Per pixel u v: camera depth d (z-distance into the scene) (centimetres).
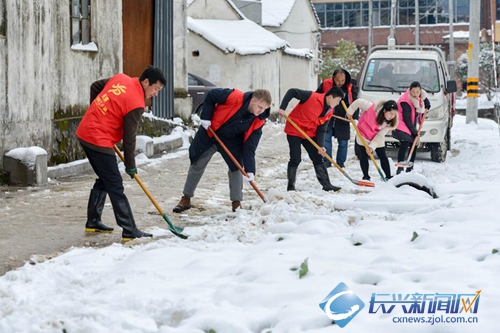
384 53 1547
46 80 1094
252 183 825
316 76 4181
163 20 1633
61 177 1088
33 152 988
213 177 1148
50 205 860
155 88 689
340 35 6162
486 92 4769
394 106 1092
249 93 809
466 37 5678
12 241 680
